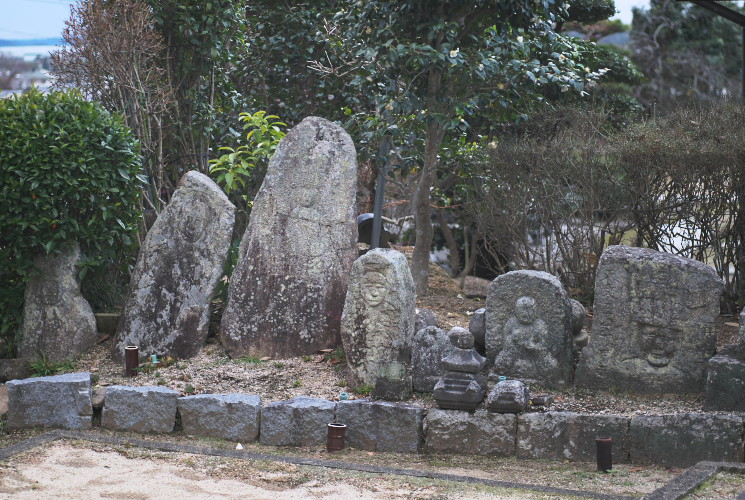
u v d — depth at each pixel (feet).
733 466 17.07
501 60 28.02
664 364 20.52
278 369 23.45
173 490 16.81
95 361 24.59
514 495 16.37
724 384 19.03
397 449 20.03
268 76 36.40
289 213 24.98
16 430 21.59
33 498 16.16
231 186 28.48
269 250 24.84
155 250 25.00
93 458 19.02
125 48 27.53
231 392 22.12
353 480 17.52
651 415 18.94
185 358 24.36
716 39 77.30
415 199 29.07
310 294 24.49
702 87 74.74
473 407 19.86
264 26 35.91
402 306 22.00
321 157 25.20
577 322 22.06
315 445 20.53
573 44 31.27
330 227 24.86
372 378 21.93
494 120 31.86
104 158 25.12
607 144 26.27
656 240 25.72
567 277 27.45
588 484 17.25
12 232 24.66
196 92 31.04
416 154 29.63
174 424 21.35
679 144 24.49
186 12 29.73
